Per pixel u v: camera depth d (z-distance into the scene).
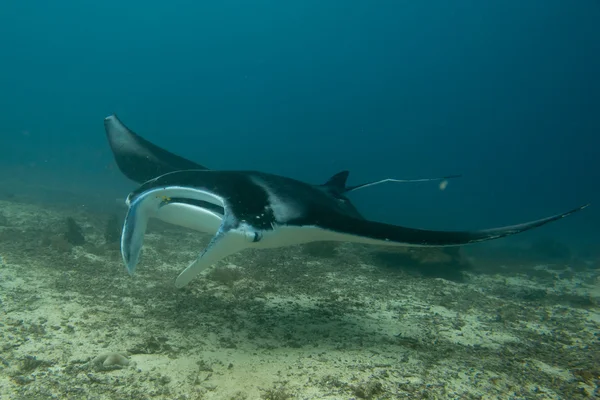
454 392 2.90
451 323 4.63
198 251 6.85
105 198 12.45
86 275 4.78
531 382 3.22
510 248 13.09
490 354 3.78
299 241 3.63
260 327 3.85
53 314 3.54
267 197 3.46
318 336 3.79
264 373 2.91
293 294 5.15
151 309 3.98
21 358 2.75
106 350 2.99
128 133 5.99
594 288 7.71
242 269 6.07
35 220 7.46
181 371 2.82
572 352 4.05
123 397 2.44
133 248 3.38
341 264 7.18
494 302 5.80
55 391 2.42
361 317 4.50
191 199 3.90
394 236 3.39
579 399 3.00
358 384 2.83
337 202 4.66
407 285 6.28
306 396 2.61
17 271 4.57
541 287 7.51
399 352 3.56
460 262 7.70
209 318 3.93
